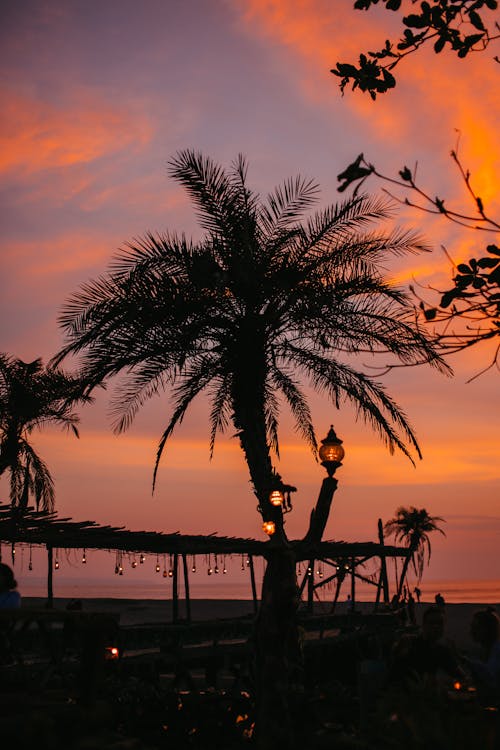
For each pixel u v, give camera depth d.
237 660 16.69
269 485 12.02
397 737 6.01
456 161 5.45
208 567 19.31
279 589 9.88
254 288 14.19
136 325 14.28
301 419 18.02
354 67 7.22
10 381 23.80
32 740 4.71
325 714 8.78
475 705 6.34
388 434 15.83
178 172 14.84
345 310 14.85
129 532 16.20
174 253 14.52
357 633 21.20
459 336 6.02
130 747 5.33
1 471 24.72
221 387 16.09
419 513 61.12
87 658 6.31
